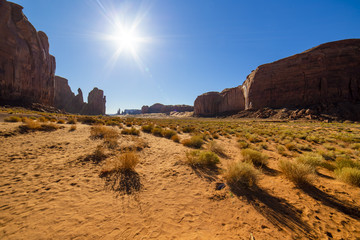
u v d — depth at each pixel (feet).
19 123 32.09
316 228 7.43
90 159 16.02
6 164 13.23
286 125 84.12
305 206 9.23
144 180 12.28
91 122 51.39
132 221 7.57
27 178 11.25
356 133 49.11
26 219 7.11
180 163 16.72
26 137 22.48
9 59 123.13
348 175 12.58
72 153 17.38
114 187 10.82
